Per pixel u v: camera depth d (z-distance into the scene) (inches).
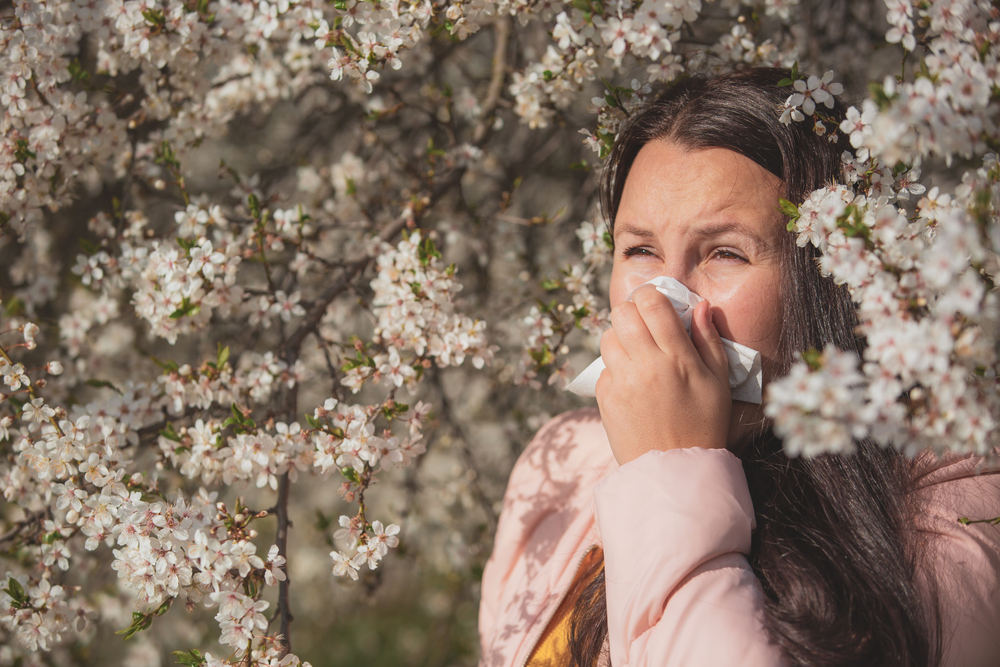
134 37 56.1
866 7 90.5
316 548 135.5
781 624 32.4
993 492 37.3
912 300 28.5
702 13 70.6
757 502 39.4
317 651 153.1
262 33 61.1
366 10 50.1
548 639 45.3
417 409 52.5
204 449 51.0
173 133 69.7
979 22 31.7
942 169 88.5
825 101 40.0
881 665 32.0
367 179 97.9
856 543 36.2
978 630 33.8
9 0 68.0
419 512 104.9
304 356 92.0
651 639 33.1
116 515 44.8
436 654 120.3
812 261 39.0
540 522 52.6
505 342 94.8
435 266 55.2
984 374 27.5
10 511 77.1
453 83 116.1
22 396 72.7
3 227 56.3
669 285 39.2
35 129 55.6
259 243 59.1
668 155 41.1
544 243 104.2
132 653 98.9
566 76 60.6
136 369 92.4
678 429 36.4
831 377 25.0
